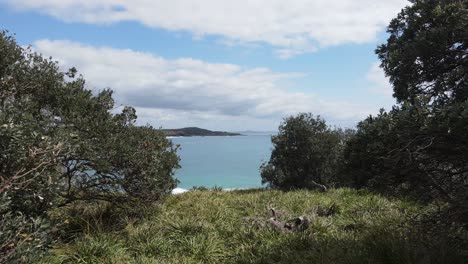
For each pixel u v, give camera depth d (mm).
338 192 12305
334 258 5715
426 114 4586
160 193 10062
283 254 6566
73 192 9109
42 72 8484
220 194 13547
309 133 20234
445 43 5160
